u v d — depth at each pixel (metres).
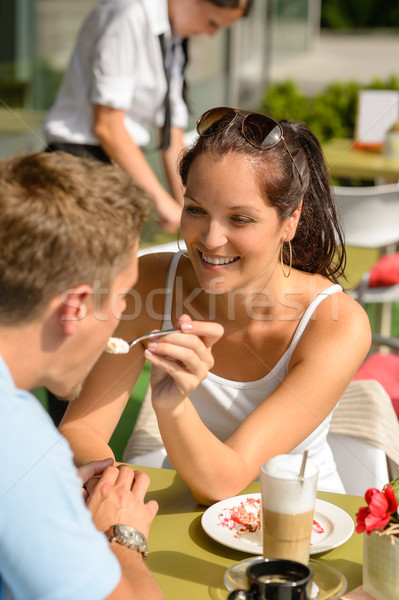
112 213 0.68
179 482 1.12
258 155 1.11
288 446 1.16
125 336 1.19
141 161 2.05
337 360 1.21
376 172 3.15
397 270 2.55
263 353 1.24
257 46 5.21
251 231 1.13
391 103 3.49
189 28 2.20
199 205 1.13
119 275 0.70
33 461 0.64
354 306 1.26
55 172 0.67
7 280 0.65
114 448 2.12
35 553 0.63
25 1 3.98
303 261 1.27
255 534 0.94
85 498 0.90
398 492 0.81
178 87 2.33
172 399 1.01
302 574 0.72
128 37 2.04
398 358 1.97
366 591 0.82
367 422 1.37
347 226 2.48
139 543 0.82
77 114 2.03
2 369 0.67
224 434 1.30
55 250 0.65
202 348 0.97
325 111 5.18
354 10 11.15
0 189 0.66
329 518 0.98
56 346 0.69
